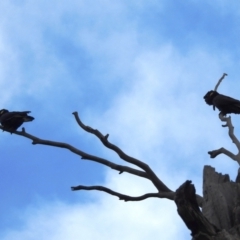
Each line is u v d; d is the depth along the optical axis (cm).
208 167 1224
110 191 1418
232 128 1420
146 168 1396
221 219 1138
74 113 1509
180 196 1034
